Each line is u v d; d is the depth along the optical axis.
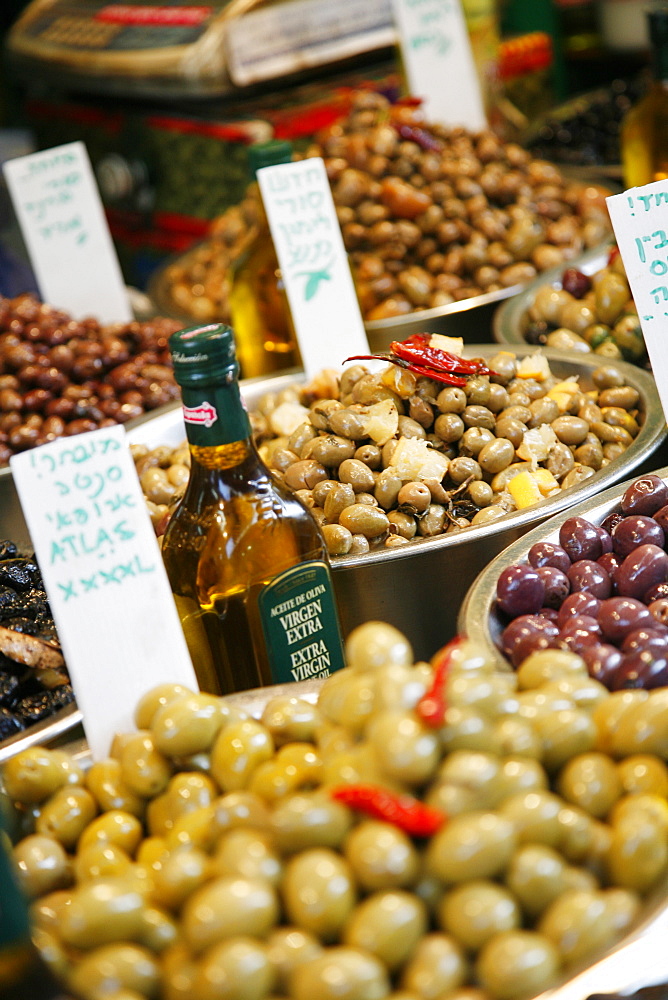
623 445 1.98
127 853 1.19
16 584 1.75
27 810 1.26
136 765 1.22
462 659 1.14
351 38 3.91
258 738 1.19
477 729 1.01
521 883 0.94
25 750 1.26
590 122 3.95
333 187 2.91
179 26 4.01
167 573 1.59
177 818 1.17
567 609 1.46
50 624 1.67
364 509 1.78
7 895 0.91
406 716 1.01
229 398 1.48
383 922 0.91
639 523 1.57
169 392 2.57
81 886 1.14
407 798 0.98
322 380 2.20
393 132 2.98
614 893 0.97
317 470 1.87
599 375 2.12
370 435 1.89
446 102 3.47
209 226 4.24
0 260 4.29
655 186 1.73
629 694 1.14
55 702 1.53
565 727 1.08
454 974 0.90
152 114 4.31
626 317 2.38
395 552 1.67
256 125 3.85
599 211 3.18
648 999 0.99
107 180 4.63
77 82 4.40
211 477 1.53
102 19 4.48
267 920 0.93
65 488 1.39
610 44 4.61
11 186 3.04
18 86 5.26
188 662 1.42
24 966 0.91
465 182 2.96
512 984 0.89
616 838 1.00
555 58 4.82
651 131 2.97
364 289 2.85
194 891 0.99
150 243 4.59
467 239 2.93
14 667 1.60
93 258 3.09
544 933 0.94
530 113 4.70
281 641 1.56
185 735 1.20
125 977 0.93
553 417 1.98
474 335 2.74
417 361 1.93
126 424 2.37
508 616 1.49
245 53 3.75
